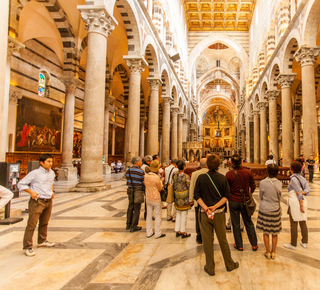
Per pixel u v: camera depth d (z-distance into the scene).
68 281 2.33
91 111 7.43
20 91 13.29
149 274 2.50
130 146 10.88
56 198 6.53
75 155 18.94
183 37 27.27
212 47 37.84
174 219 4.68
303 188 3.28
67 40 12.34
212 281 2.37
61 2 11.05
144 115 23.48
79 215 4.90
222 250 2.60
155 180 3.72
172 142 20.70
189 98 31.28
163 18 17.19
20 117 13.36
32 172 3.15
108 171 16.92
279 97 26.73
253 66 27.11
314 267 2.69
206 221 2.61
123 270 2.59
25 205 5.89
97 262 2.78
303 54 11.33
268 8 19.62
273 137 17.70
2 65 3.94
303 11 11.47
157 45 13.96
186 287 2.26
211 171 2.74
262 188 3.07
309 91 11.23
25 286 2.24
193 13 29.69
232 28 31.61
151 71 14.07
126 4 9.52
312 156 10.59
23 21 11.69
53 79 16.03
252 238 3.18
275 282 2.36
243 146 35.56
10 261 2.79
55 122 16.33
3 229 4.04
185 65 29.25
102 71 7.57
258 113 24.67
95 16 7.45
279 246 3.35
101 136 7.67
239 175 3.28
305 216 3.21
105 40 7.75
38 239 3.23
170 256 2.98
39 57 14.74
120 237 3.68
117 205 5.76
